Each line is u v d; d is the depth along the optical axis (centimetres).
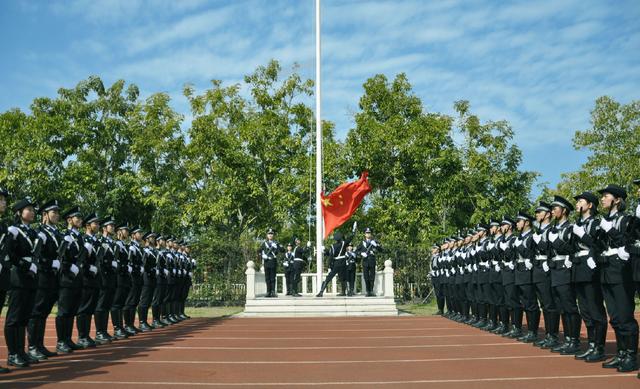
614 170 2828
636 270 810
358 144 3447
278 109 3616
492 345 1173
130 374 848
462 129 3622
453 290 1808
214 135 3469
